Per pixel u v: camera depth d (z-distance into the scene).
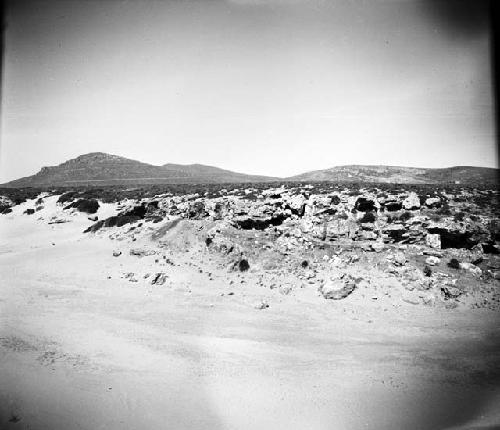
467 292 27.55
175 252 37.75
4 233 54.28
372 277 29.72
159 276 32.44
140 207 51.16
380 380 18.05
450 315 25.02
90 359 20.00
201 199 54.47
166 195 63.31
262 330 23.47
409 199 39.94
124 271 34.69
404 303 26.62
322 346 21.42
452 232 33.06
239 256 34.69
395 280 29.06
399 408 15.95
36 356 20.25
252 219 39.53
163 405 16.14
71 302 28.33
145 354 20.56
